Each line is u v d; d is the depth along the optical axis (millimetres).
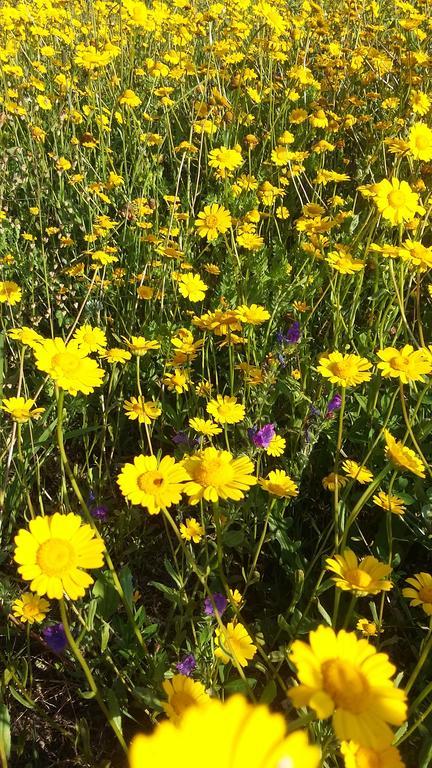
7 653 576
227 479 459
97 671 585
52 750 576
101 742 579
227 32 1739
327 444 786
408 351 608
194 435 771
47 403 837
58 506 707
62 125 1418
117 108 1517
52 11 1847
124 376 884
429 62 1388
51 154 1253
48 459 794
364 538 735
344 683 284
